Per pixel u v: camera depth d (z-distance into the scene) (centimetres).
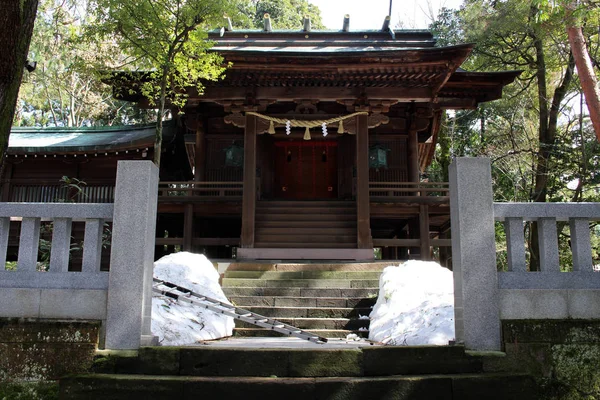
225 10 1109
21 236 525
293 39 1716
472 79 1536
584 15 941
